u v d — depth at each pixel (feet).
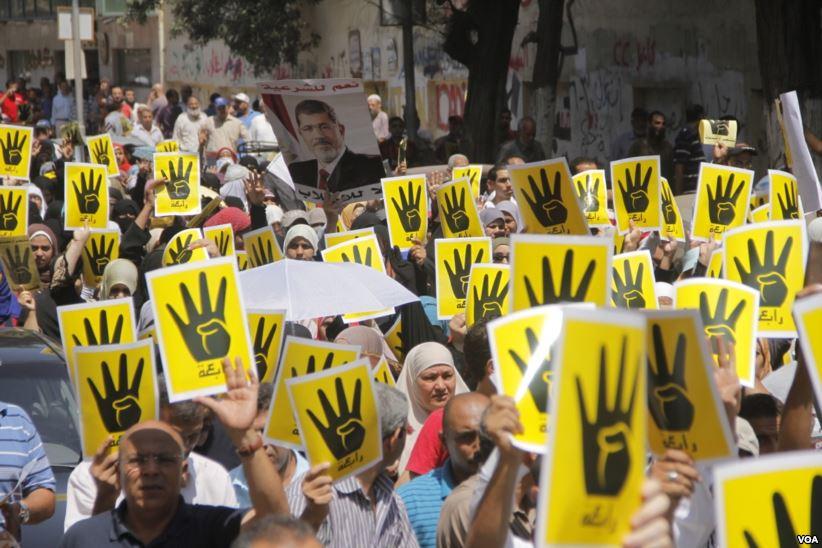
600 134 98.32
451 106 110.22
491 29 75.31
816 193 28.81
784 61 61.16
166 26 156.76
